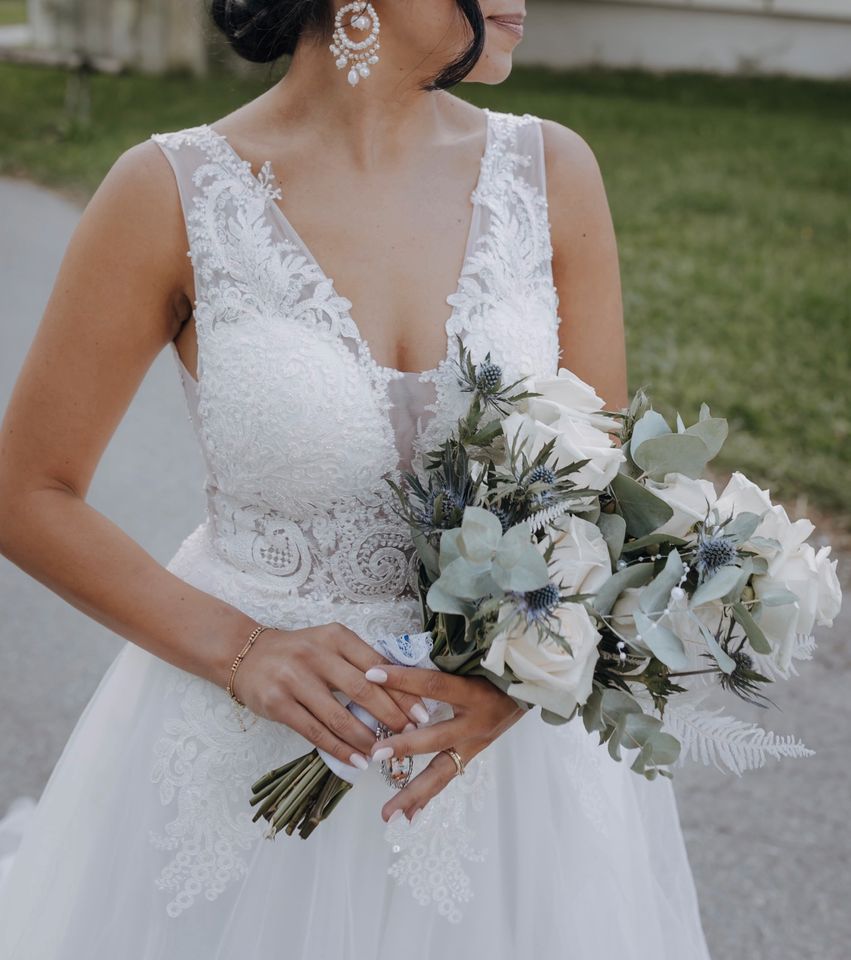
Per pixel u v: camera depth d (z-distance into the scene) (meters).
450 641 1.53
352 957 1.72
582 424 1.55
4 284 7.30
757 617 1.50
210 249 1.69
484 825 1.77
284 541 1.76
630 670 1.52
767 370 6.10
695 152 11.02
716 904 2.95
